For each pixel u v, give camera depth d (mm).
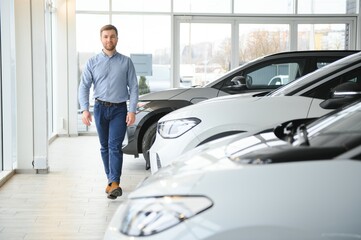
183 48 11727
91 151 9164
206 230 1853
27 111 7000
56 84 11148
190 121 4461
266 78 6934
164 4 11609
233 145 2551
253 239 1814
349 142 2045
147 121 6973
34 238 4434
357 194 1792
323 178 1841
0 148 6883
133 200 2123
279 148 2199
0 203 5555
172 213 1936
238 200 1856
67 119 11211
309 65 6855
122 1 11547
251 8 11727
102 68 5582
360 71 4301
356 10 11820
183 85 11781
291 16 11758
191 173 2080
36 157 7059
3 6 6785
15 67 6938
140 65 11664
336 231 1770
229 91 6891
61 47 11062
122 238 2039
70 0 10961
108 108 5602
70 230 4656
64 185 6410
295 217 1794
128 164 7805
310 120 3074
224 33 11742
